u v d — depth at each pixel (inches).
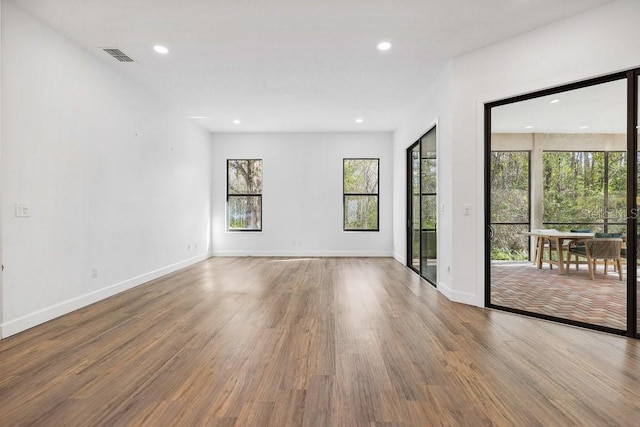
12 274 121.0
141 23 135.6
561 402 78.2
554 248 142.3
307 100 230.7
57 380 88.2
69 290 147.3
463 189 162.9
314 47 156.1
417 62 171.2
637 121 119.0
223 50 159.0
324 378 89.2
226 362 98.7
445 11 127.6
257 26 138.3
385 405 76.9
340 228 327.6
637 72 118.0
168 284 203.3
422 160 227.9
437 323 132.9
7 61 118.9
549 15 129.1
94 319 137.2
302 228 329.1
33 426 69.6
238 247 329.1
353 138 327.0
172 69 180.4
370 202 329.4
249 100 230.4
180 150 260.1
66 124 145.5
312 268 260.8
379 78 192.2
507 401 78.6
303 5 124.2
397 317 140.4
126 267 189.2
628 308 119.8
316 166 327.9
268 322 133.6
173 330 124.6
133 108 195.3
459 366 96.0
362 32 142.8
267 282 209.2
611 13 120.6
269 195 328.5
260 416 72.8
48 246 136.3
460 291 164.2
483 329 126.3
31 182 128.6
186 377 89.8
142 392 82.4
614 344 112.2
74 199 150.1
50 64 137.3
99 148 166.7
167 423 70.4
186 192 270.8
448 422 70.8
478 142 156.9
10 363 97.8
